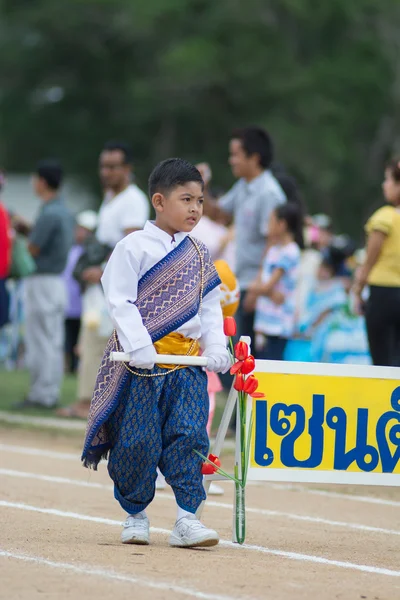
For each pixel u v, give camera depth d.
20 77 96.56
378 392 12.85
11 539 12.05
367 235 19.80
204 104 87.75
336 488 18.08
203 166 23.31
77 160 94.00
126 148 22.59
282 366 12.53
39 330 25.58
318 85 86.75
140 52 92.88
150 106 87.19
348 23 90.56
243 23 86.75
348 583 10.58
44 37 93.81
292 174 83.62
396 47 90.81
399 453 12.89
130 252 11.70
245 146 21.22
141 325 11.52
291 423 12.55
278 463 12.51
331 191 87.12
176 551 11.62
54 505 14.78
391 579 10.93
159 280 11.80
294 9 85.88
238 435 12.36
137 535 11.90
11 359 37.53
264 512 15.35
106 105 96.06
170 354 11.83
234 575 10.56
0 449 20.58
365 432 12.80
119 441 11.70
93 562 10.86
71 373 35.78
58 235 25.12
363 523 14.68
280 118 83.94
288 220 20.95
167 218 11.92
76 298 34.66
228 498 16.47
